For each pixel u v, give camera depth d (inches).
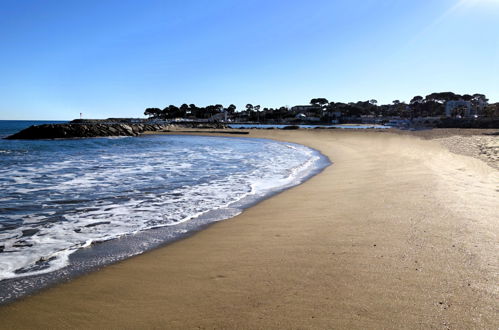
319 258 167.0
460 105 4827.8
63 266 175.5
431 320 104.7
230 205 322.3
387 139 1369.3
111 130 2357.3
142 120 6540.4
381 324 104.5
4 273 166.4
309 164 669.9
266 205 317.7
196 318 117.9
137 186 416.2
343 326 105.0
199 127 3639.3
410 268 144.4
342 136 1753.2
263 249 190.5
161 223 260.2
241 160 745.6
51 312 127.6
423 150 770.8
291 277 146.8
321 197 334.6
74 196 354.0
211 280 151.4
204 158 786.8
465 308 110.0
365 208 265.1
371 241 184.9
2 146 1205.7
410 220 217.0
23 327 117.3
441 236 181.0
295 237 208.2
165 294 139.6
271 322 110.9
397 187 335.0
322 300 123.1
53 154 871.1
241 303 126.4
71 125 2146.9
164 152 964.6
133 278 158.7
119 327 114.8
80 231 237.9
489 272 135.0
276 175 520.1
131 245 209.3
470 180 331.3
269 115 6850.4
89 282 155.0
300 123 5743.1
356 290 128.6
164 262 179.2
